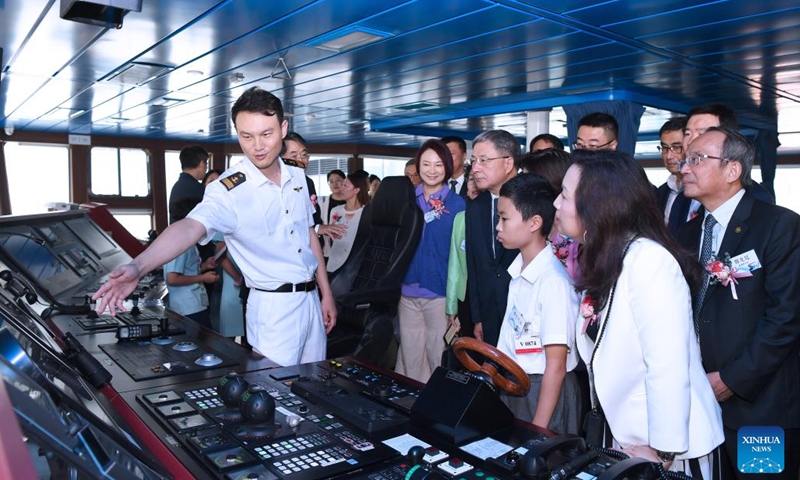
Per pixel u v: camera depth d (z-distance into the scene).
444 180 3.57
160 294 3.64
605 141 3.25
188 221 1.98
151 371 1.73
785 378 2.04
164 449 1.20
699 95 7.76
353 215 5.00
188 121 10.09
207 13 4.24
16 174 11.34
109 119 9.80
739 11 4.18
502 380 1.60
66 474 0.81
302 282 2.29
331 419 1.37
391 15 4.30
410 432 1.33
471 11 4.21
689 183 2.12
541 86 7.21
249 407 1.26
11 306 1.61
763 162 11.00
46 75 6.33
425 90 7.52
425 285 3.54
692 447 1.42
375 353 3.18
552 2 4.01
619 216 1.39
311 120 10.54
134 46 5.14
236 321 4.27
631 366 1.43
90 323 2.31
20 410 0.66
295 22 4.47
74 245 3.13
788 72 6.30
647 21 4.46
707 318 2.08
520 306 1.95
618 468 1.03
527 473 1.10
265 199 2.17
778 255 1.96
